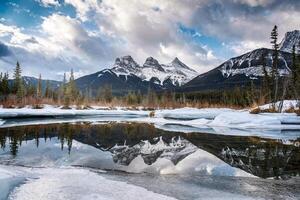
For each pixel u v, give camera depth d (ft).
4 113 137.90
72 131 87.71
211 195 29.78
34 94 296.30
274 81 164.76
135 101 370.12
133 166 42.93
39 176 34.99
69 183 32.04
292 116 110.42
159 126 108.78
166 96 403.54
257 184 34.19
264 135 80.43
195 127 104.53
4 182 31.71
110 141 67.97
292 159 48.62
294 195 30.04
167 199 27.71
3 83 279.28
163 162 45.68
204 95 464.24
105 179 34.47
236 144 64.08
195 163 45.19
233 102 312.91
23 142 64.39
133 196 28.25
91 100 351.05
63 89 329.52
